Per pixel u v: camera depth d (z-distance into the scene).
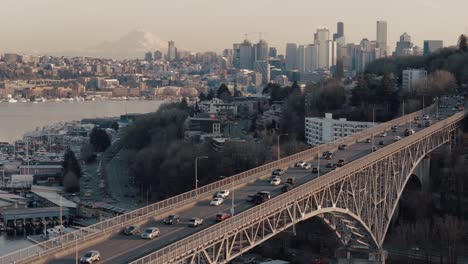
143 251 109.75
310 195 141.12
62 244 110.56
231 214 129.12
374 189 180.62
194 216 131.88
